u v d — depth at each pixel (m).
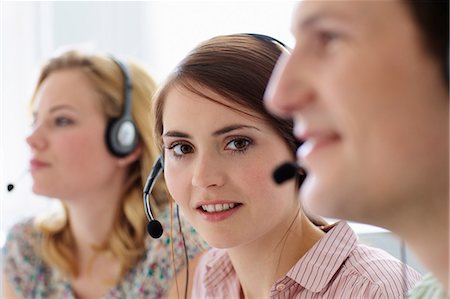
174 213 1.32
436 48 0.42
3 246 1.60
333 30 0.44
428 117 0.42
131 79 1.43
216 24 1.73
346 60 0.43
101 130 1.39
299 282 0.87
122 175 1.42
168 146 0.85
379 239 1.29
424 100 0.42
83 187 1.38
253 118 0.80
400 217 0.46
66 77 1.41
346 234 0.91
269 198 0.81
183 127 0.82
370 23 0.42
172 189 0.86
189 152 0.84
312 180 0.46
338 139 0.44
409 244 0.48
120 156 1.38
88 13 1.86
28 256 1.52
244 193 0.81
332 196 0.44
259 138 0.80
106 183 1.40
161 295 1.33
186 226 1.30
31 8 1.90
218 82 0.80
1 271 1.65
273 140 0.81
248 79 0.80
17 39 1.91
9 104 1.93
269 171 0.80
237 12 1.69
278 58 0.83
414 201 0.44
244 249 0.89
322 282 0.87
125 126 1.38
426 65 0.42
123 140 1.37
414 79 0.42
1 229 1.86
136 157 1.41
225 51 0.82
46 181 1.38
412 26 0.42
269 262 0.89
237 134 0.80
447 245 0.46
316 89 0.44
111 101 1.39
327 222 0.97
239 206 0.82
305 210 0.91
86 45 1.68
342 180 0.44
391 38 0.42
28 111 1.52
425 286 0.67
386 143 0.42
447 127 0.42
